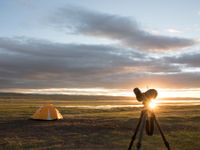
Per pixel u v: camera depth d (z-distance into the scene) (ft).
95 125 49.26
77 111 120.26
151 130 19.76
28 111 108.17
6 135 37.99
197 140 31.86
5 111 106.52
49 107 63.57
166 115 74.64
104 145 29.58
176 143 30.32
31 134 38.83
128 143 30.53
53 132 40.70
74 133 39.40
